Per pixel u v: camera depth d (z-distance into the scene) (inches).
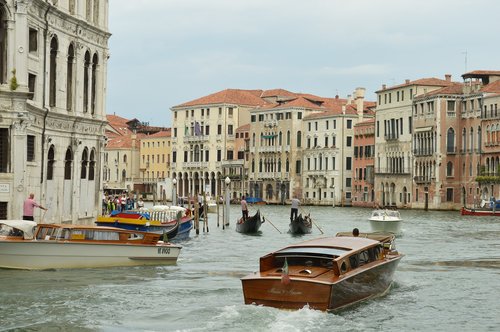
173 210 2030.0
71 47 1756.9
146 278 1219.9
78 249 1255.5
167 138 6668.3
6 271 1216.8
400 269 1400.1
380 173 4987.7
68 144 1752.0
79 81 1792.6
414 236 2279.8
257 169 5910.4
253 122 5964.6
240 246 1851.6
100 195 1940.2
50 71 1658.5
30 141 1550.2
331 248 1035.9
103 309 976.9
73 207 1782.7
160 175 6742.1
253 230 2348.7
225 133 6097.4
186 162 6392.7
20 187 1427.2
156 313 954.7
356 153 5305.1
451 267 1438.2
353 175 5315.0
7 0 1397.6
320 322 895.7
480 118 4202.8
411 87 4707.2
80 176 1824.6
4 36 1408.7
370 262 1068.5
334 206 5182.1
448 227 2723.9
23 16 1418.6
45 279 1167.0
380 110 5019.7
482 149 4165.8
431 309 1019.3
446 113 4421.8
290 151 5664.4
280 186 5733.3
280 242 1987.0
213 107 6156.5
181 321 913.5
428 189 4525.1
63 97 1706.4
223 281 1205.7
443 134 4431.6
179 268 1354.6
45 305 991.6
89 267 1274.6
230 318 904.3
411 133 4692.4
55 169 1680.6
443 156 4431.6
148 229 1756.9
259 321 888.3
